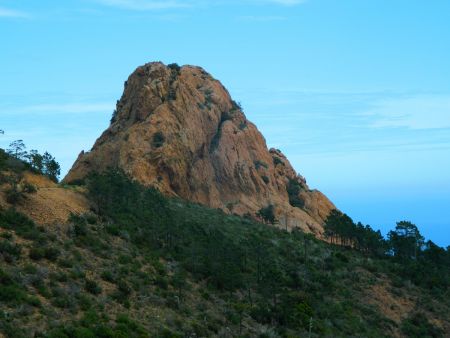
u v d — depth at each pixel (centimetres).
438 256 12425
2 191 6531
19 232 5819
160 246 7475
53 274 5281
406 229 12450
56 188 7612
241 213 12212
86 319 4666
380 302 8888
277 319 6725
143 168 11100
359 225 12238
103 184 7806
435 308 9281
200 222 9588
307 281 8538
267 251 9025
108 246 6569
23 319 4309
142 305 5559
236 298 6938
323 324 7281
